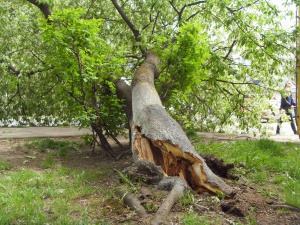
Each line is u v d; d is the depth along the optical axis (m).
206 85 11.31
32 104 13.20
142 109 6.27
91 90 7.88
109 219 4.46
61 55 7.12
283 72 10.63
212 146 8.70
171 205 4.57
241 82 11.84
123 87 8.31
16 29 11.86
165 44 9.50
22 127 14.03
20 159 7.88
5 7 11.72
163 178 5.26
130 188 5.15
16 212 4.60
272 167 6.84
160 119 5.92
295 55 10.12
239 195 5.15
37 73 12.34
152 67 8.21
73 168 7.12
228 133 12.60
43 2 9.30
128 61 11.10
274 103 13.50
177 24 10.81
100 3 11.44
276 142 9.47
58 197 5.29
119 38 11.62
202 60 8.06
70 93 7.65
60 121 13.98
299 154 8.12
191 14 11.27
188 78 8.30
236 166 6.75
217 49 11.00
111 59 7.95
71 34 6.87
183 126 11.83
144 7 10.96
